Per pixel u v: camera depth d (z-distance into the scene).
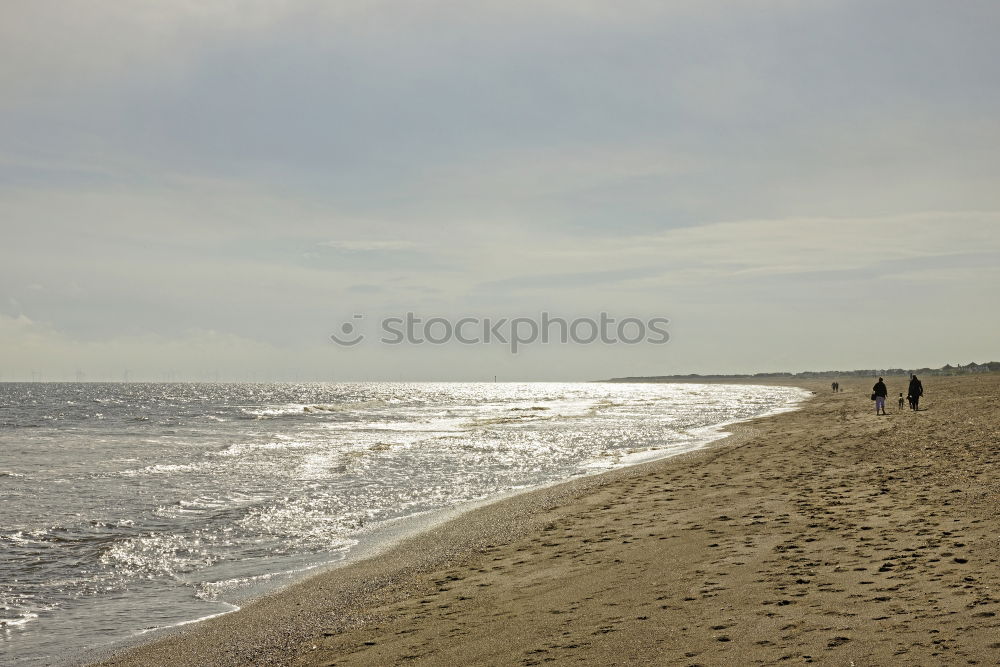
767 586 8.65
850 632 6.76
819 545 10.45
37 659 9.02
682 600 8.49
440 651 7.79
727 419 51.28
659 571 10.06
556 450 32.59
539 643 7.59
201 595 11.66
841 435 28.05
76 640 9.69
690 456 25.67
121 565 13.67
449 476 24.73
